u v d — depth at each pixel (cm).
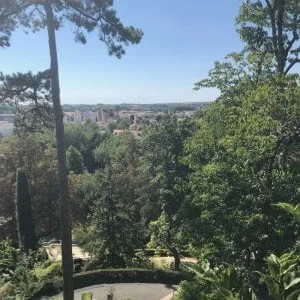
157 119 3097
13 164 4197
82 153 8956
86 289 2822
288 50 2053
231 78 1845
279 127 1428
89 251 3216
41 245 3509
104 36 1617
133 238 3188
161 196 2836
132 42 1631
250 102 1501
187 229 1636
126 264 3173
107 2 1563
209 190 1484
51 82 1561
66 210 1644
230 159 1476
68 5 1575
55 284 2539
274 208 1348
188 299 1062
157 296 2639
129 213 3341
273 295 741
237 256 1407
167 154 2850
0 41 1559
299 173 1427
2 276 2172
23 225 3456
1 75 1504
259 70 1825
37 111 1589
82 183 4372
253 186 1391
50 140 5900
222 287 815
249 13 2045
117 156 4759
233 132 1566
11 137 4262
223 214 1434
